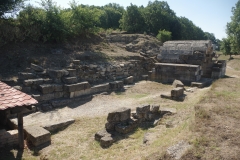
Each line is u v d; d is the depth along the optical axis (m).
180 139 5.17
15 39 14.70
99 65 15.27
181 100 10.30
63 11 17.62
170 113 8.19
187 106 8.76
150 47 24.92
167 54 17.06
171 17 48.16
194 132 5.37
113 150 6.16
